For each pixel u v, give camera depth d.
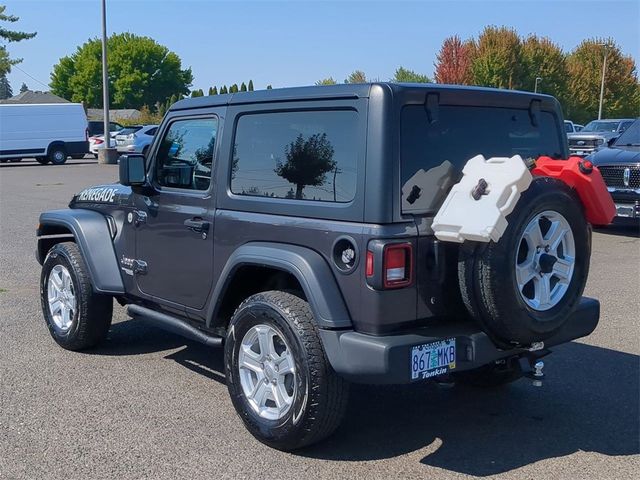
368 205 3.83
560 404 5.08
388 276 3.78
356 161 3.92
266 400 4.34
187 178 5.04
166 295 5.25
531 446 4.40
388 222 3.80
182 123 5.13
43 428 4.55
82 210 6.17
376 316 3.80
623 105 70.31
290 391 4.21
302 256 4.05
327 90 4.09
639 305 7.66
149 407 4.92
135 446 4.31
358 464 4.12
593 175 4.09
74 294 5.96
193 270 4.93
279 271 4.46
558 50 65.56
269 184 4.42
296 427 4.06
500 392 5.31
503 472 4.06
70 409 4.86
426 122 4.03
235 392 4.44
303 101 4.22
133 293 5.63
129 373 5.59
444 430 4.63
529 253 3.96
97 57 91.69
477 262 3.78
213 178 4.77
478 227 3.64
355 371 3.82
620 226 13.29
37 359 5.90
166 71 93.31
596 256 10.39
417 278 3.89
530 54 64.44
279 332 4.12
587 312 4.58
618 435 4.57
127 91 90.31
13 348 6.18
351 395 5.25
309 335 3.99
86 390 5.22
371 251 3.78
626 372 5.70
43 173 26.59
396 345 3.74
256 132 4.52
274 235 4.29
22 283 8.67
